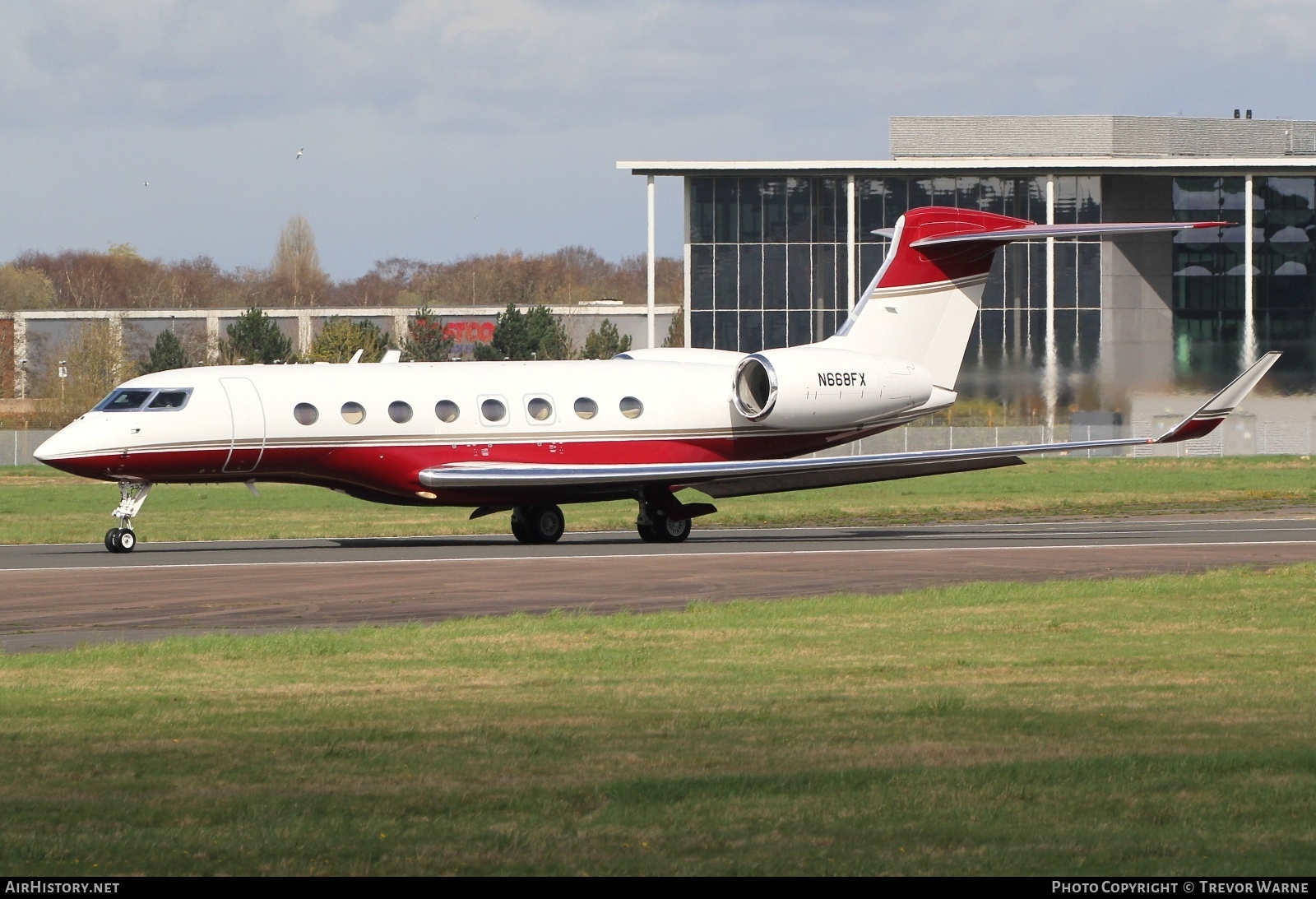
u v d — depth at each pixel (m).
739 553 99.88
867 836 30.06
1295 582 77.06
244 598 73.94
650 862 28.27
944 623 62.94
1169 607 67.88
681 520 114.50
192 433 103.00
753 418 118.62
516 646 56.56
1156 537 113.75
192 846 29.55
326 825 31.06
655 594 75.69
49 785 34.69
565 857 28.70
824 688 47.53
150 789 34.25
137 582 81.44
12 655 55.19
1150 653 54.56
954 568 88.81
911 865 28.02
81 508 161.62
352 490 110.94
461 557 96.94
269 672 50.97
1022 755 37.41
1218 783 34.16
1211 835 30.08
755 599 73.56
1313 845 29.39
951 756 37.38
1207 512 148.12
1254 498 165.25
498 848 29.27
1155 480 199.00
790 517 144.12
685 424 117.94
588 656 53.91
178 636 60.09
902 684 48.19
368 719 42.56
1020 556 96.44
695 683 48.62
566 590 77.38
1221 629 60.94
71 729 41.25
